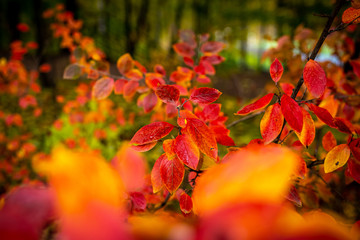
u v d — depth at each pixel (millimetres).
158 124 374
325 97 527
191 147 360
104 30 5184
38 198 164
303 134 370
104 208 133
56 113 1968
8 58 4184
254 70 5605
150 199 525
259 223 120
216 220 124
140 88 564
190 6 5906
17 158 1227
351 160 405
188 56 667
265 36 1109
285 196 367
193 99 391
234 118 1156
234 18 4102
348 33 944
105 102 1385
